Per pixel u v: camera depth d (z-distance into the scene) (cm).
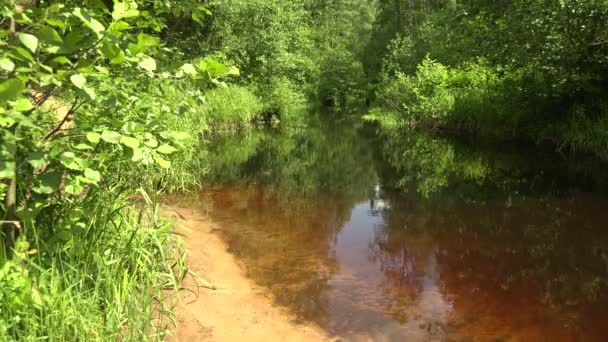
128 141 232
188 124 863
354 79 3356
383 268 454
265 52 1881
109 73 272
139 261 334
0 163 209
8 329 239
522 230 563
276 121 1834
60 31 250
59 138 268
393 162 1062
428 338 331
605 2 900
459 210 653
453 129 1506
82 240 304
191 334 315
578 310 372
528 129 1220
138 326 290
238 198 705
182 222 557
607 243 515
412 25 2989
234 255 470
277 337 326
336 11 4259
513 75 1205
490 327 347
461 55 1437
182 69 278
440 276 437
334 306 375
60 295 254
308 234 549
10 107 225
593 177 823
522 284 420
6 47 220
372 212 650
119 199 392
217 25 1808
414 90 1709
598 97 1049
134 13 232
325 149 1269
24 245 249
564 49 956
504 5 1137
